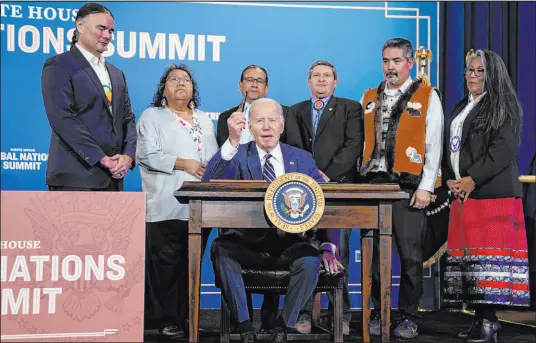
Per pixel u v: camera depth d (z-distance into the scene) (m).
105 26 3.47
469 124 3.42
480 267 3.32
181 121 3.89
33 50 4.52
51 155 3.39
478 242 3.36
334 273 2.93
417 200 3.54
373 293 3.71
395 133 3.61
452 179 3.54
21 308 2.52
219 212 2.72
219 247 2.83
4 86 4.49
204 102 4.70
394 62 3.66
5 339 2.50
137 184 4.68
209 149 3.92
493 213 3.34
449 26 4.82
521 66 4.34
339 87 4.82
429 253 4.45
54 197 2.56
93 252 2.58
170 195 3.72
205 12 4.71
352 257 4.75
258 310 4.46
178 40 4.68
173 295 3.64
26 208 2.54
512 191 3.32
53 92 3.33
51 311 2.54
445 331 3.74
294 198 2.67
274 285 2.84
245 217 2.73
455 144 3.50
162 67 4.66
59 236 2.56
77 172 3.34
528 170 4.12
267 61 4.77
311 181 2.68
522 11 4.36
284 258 2.87
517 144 3.32
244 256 2.84
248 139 4.05
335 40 4.82
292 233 2.87
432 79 4.87
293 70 4.79
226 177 3.13
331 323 3.62
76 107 3.39
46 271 2.54
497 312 4.36
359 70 4.84
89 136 3.34
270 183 2.70
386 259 2.74
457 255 3.45
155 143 3.79
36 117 4.53
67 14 4.55
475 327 3.38
